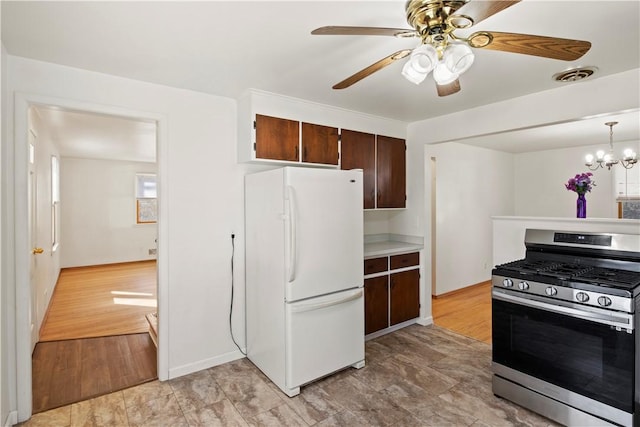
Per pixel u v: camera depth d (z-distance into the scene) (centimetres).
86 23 170
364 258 330
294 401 235
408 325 381
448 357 302
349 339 274
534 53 149
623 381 181
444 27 137
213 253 284
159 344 262
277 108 287
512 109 294
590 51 202
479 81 251
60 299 485
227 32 179
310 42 190
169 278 264
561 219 277
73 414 220
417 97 289
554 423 208
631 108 229
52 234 502
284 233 244
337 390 248
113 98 239
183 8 157
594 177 540
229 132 290
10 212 207
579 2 153
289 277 240
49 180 458
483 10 123
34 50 200
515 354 225
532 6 156
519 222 305
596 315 189
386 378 265
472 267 546
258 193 276
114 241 738
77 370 279
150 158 706
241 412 223
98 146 559
